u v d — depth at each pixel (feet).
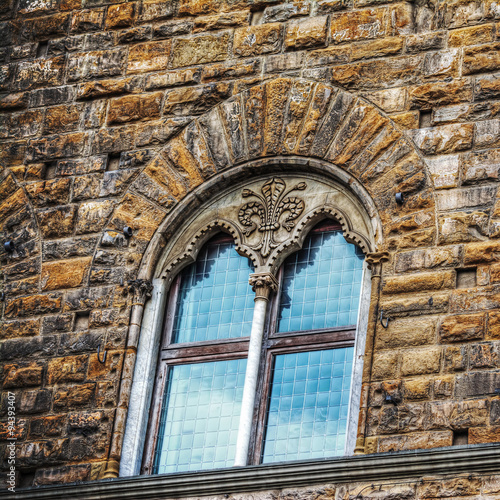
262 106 97.66
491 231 87.76
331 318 91.09
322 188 94.89
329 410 88.02
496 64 93.40
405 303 87.25
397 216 90.43
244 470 82.89
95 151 100.94
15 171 102.42
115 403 91.30
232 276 95.45
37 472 90.58
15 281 98.22
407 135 92.84
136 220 97.30
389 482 80.28
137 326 93.61
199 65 101.35
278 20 100.78
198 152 97.96
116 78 103.30
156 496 84.58
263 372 90.27
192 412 91.45
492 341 84.23
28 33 107.86
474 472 78.89
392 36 96.94
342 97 95.81
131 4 105.81
